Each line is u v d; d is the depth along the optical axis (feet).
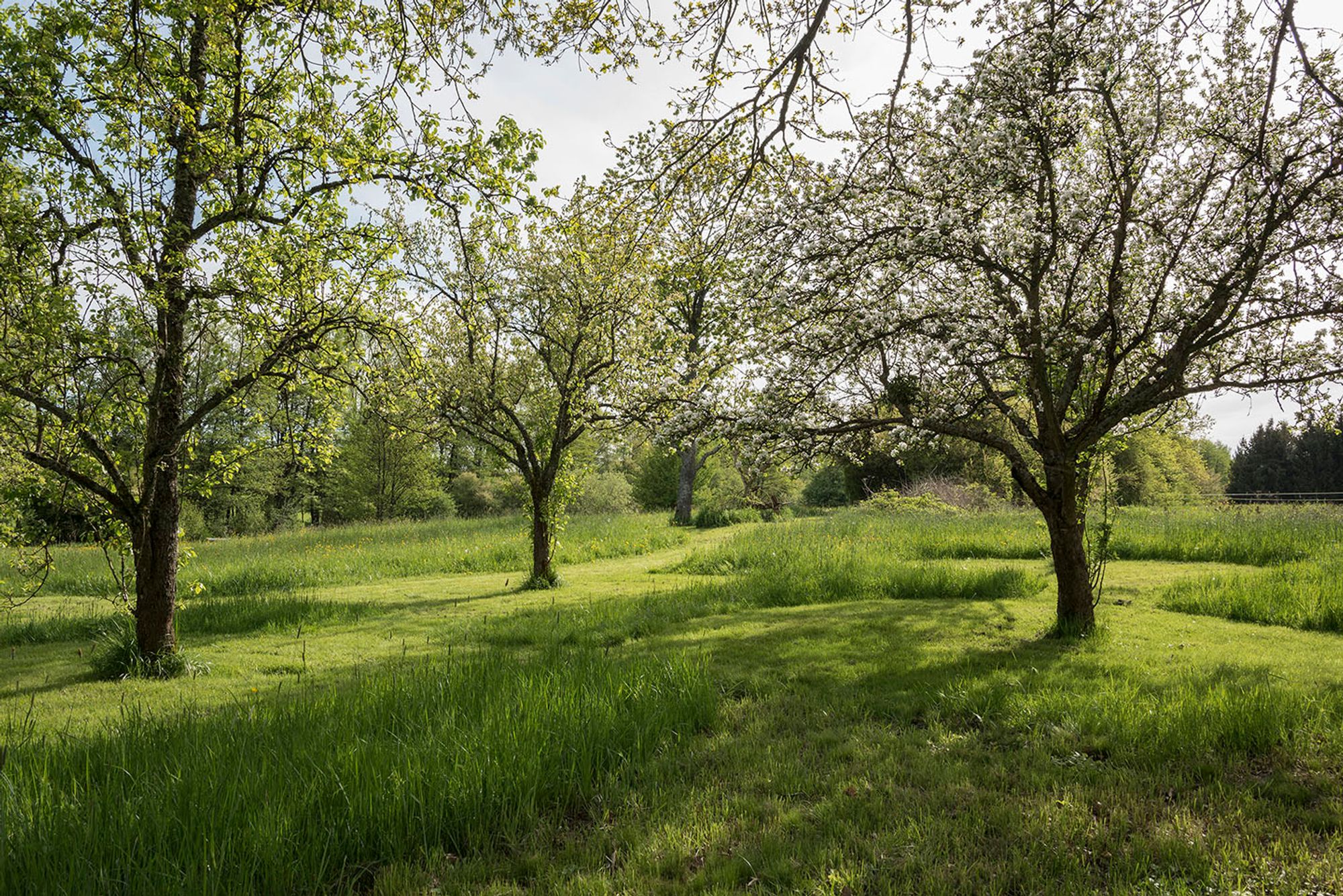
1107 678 19.65
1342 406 22.76
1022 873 10.39
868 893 10.02
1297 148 21.15
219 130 24.57
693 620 31.58
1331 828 11.49
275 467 118.93
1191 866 10.26
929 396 25.23
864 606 33.71
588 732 14.76
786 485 129.70
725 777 14.19
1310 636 25.23
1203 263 23.47
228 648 30.35
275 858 9.93
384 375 30.48
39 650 32.17
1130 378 26.68
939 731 16.34
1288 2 14.29
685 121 18.07
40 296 20.84
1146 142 22.39
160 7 20.99
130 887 9.16
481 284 28.76
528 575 54.49
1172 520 56.95
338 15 18.70
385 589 49.24
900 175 22.36
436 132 21.85
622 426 45.39
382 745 13.30
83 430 24.63
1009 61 21.15
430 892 10.19
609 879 10.44
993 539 53.21
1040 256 24.59
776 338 26.07
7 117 20.85
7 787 11.10
